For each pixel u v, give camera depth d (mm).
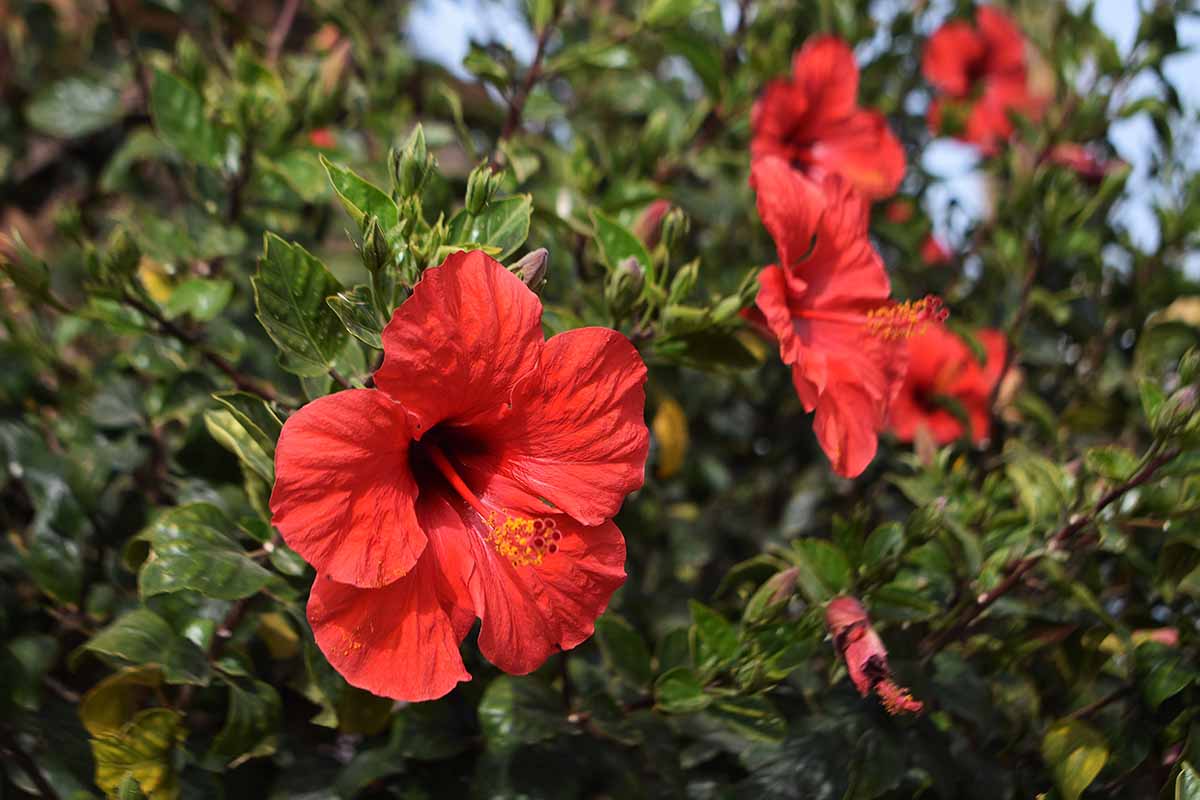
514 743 583
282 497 473
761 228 747
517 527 507
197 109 643
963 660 609
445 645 502
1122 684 615
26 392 670
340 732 609
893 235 793
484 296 499
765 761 592
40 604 630
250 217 670
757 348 652
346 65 673
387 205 529
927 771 577
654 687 580
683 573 752
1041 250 730
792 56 810
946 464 701
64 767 568
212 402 605
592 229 640
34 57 865
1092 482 618
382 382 489
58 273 724
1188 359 570
